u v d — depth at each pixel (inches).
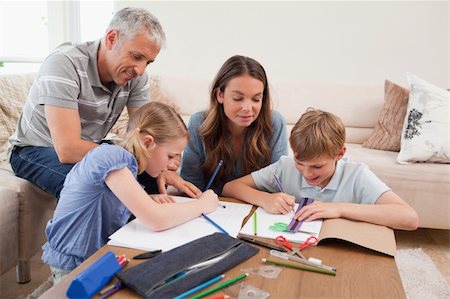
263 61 125.4
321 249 35.9
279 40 123.6
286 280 30.3
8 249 61.7
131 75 59.4
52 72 56.6
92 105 61.8
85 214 43.9
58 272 45.4
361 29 119.0
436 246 86.7
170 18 127.6
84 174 42.5
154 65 131.1
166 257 31.5
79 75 58.8
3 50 125.3
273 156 63.2
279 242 36.8
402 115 99.1
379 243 36.4
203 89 116.9
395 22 117.3
